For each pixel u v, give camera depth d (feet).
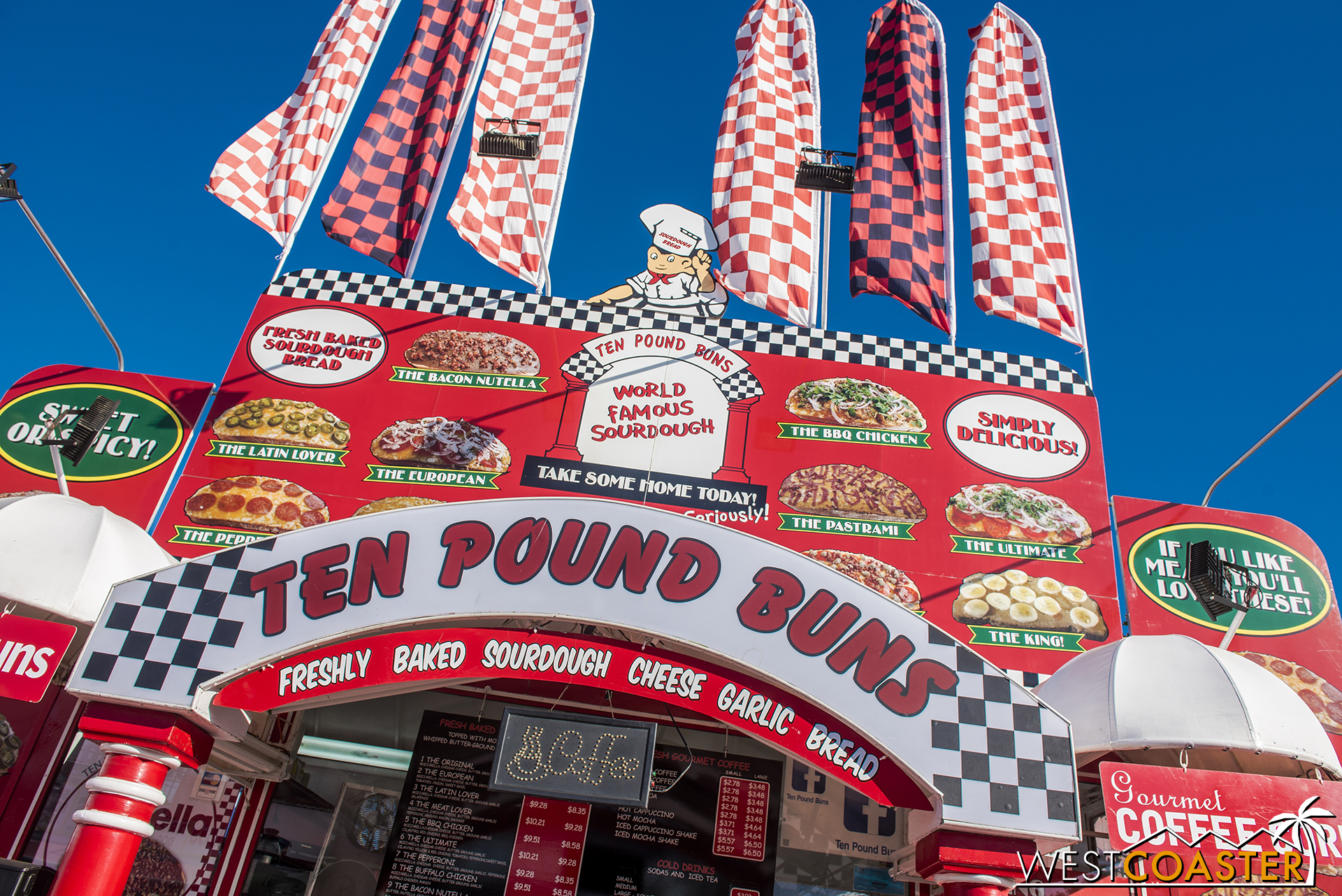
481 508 16.92
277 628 15.89
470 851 21.81
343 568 16.39
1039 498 25.95
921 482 26.11
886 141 32.48
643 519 16.75
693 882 21.53
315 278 29.37
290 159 31.35
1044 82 33.63
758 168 31.30
